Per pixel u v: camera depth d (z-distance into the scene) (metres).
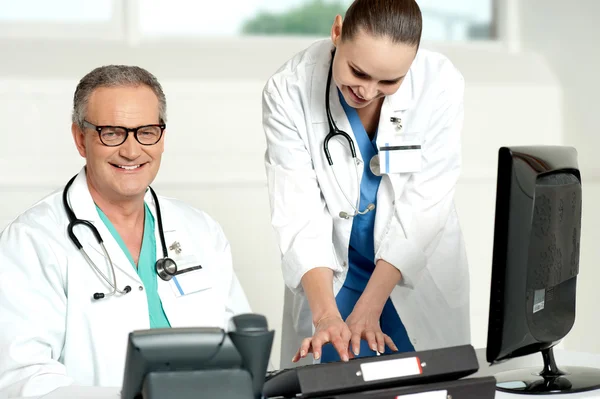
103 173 1.72
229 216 3.67
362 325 1.71
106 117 1.69
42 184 3.49
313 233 1.82
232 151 3.71
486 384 1.16
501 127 4.00
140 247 1.82
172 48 3.87
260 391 1.05
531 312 1.32
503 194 1.25
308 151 1.92
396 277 1.82
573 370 1.48
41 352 1.62
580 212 1.47
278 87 1.91
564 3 4.10
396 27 1.51
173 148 3.65
